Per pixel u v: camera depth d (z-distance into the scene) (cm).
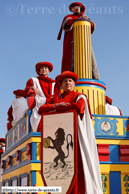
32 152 948
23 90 1131
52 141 698
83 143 707
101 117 1029
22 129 1113
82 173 698
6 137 1456
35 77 1119
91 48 1265
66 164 674
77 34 1227
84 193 688
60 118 700
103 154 994
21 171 1058
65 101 731
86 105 735
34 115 1003
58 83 771
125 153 1002
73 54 1255
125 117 1046
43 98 1023
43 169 694
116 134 1026
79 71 1188
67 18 1249
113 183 977
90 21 1255
